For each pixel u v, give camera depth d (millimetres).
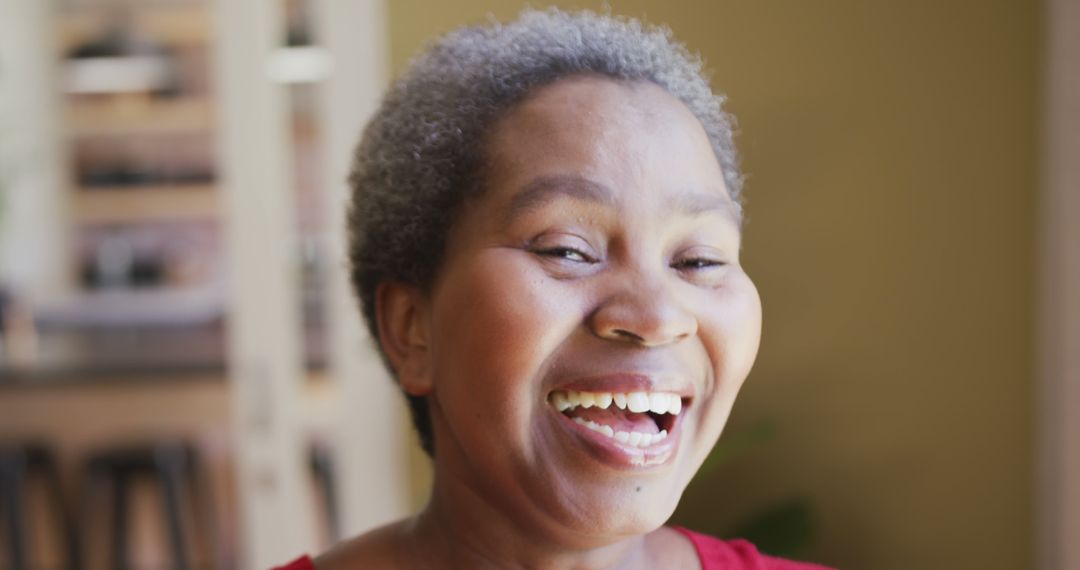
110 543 3029
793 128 1938
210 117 3744
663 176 542
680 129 560
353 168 646
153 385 2895
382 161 604
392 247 597
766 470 2029
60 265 3770
